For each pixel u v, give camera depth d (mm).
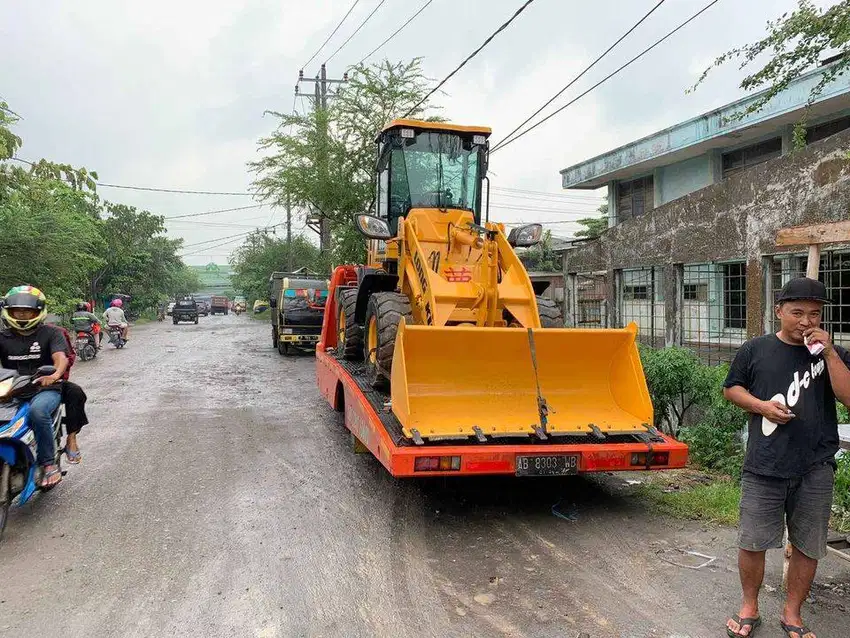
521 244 7281
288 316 17344
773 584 3949
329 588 3955
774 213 7113
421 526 5000
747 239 7492
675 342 8727
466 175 7855
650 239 9180
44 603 3789
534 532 4863
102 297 40219
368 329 6785
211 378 13297
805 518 3252
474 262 6934
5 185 14562
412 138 7691
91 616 3633
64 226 17297
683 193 15719
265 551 4516
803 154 6762
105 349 20047
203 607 3721
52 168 14125
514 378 5371
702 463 6410
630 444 4992
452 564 4305
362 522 5082
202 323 39781
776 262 7715
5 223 16031
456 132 7820
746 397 3314
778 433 3258
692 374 6668
